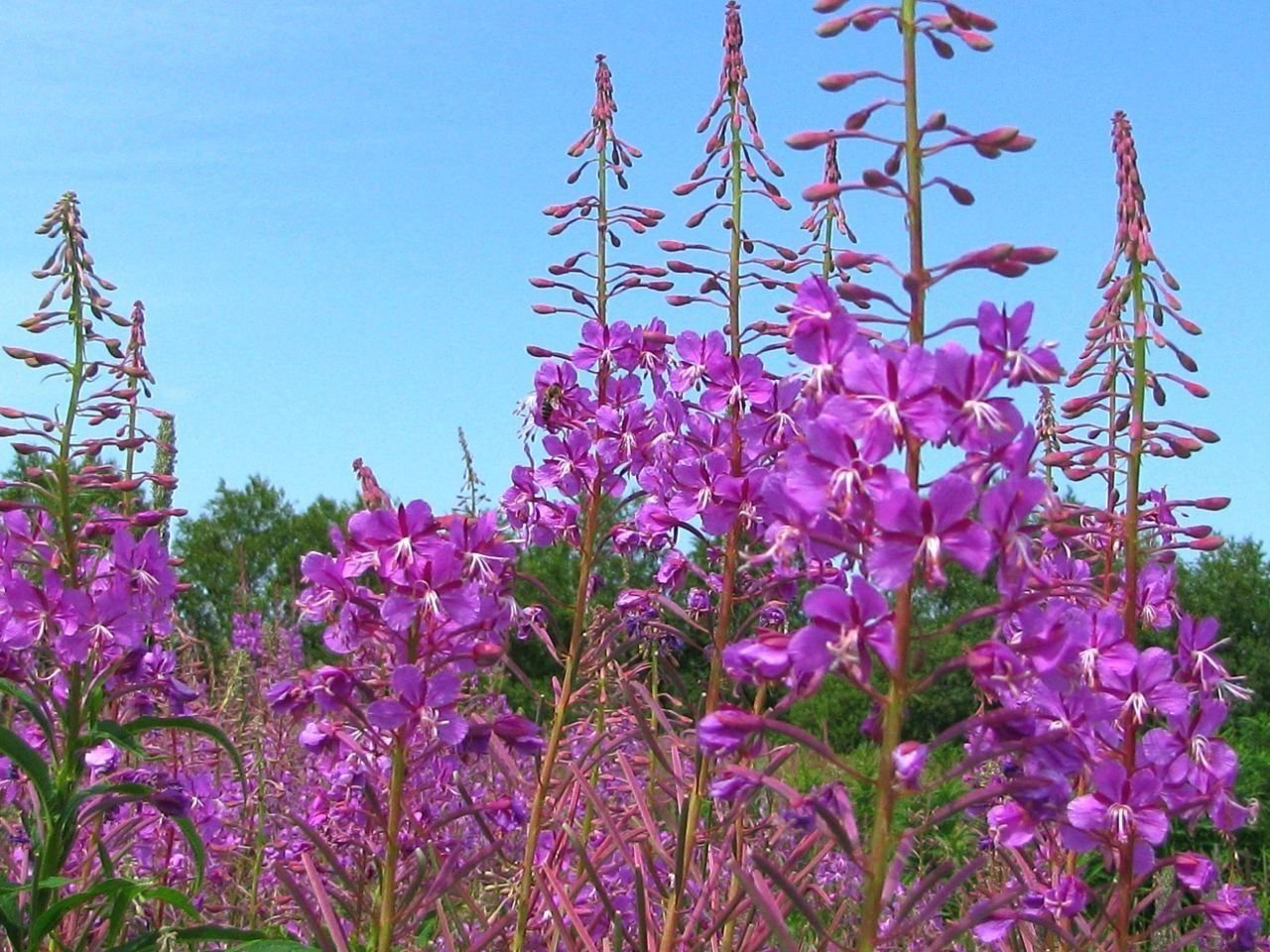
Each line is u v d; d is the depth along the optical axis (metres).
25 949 0.49
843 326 0.38
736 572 0.54
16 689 0.50
